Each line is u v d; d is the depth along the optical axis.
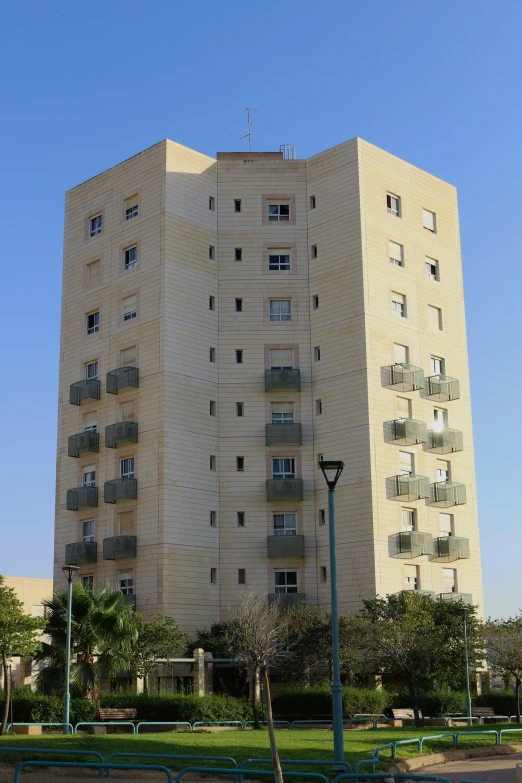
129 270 54.16
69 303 57.44
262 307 53.97
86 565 52.16
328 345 52.75
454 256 58.47
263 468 52.03
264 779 19.44
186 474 50.47
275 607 45.69
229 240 54.88
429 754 24.89
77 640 34.78
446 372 55.97
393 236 54.50
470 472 56.06
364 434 50.28
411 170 56.81
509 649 41.94
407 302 54.47
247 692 46.38
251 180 55.56
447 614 43.06
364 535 49.31
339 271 53.00
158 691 41.09
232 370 53.19
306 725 37.34
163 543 48.66
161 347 51.12
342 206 53.59
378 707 40.59
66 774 20.12
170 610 48.06
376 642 40.25
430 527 52.59
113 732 33.44
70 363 56.47
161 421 50.19
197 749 23.62
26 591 59.19
